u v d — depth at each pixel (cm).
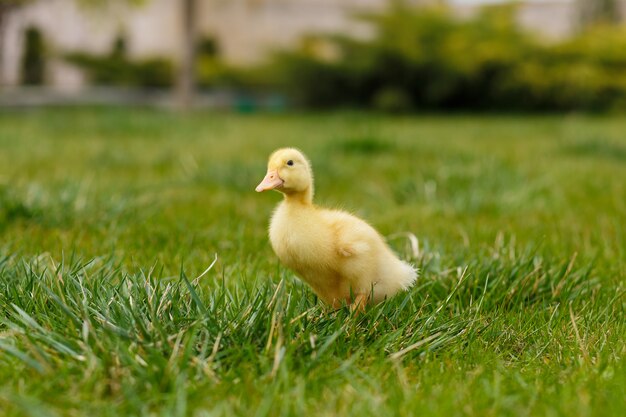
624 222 139
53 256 110
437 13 576
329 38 591
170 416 71
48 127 337
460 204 144
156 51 816
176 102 539
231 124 393
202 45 800
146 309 84
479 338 87
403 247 114
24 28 731
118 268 96
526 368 82
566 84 544
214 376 77
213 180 174
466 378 79
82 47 773
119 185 167
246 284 96
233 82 684
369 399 73
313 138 297
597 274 107
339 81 585
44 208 128
